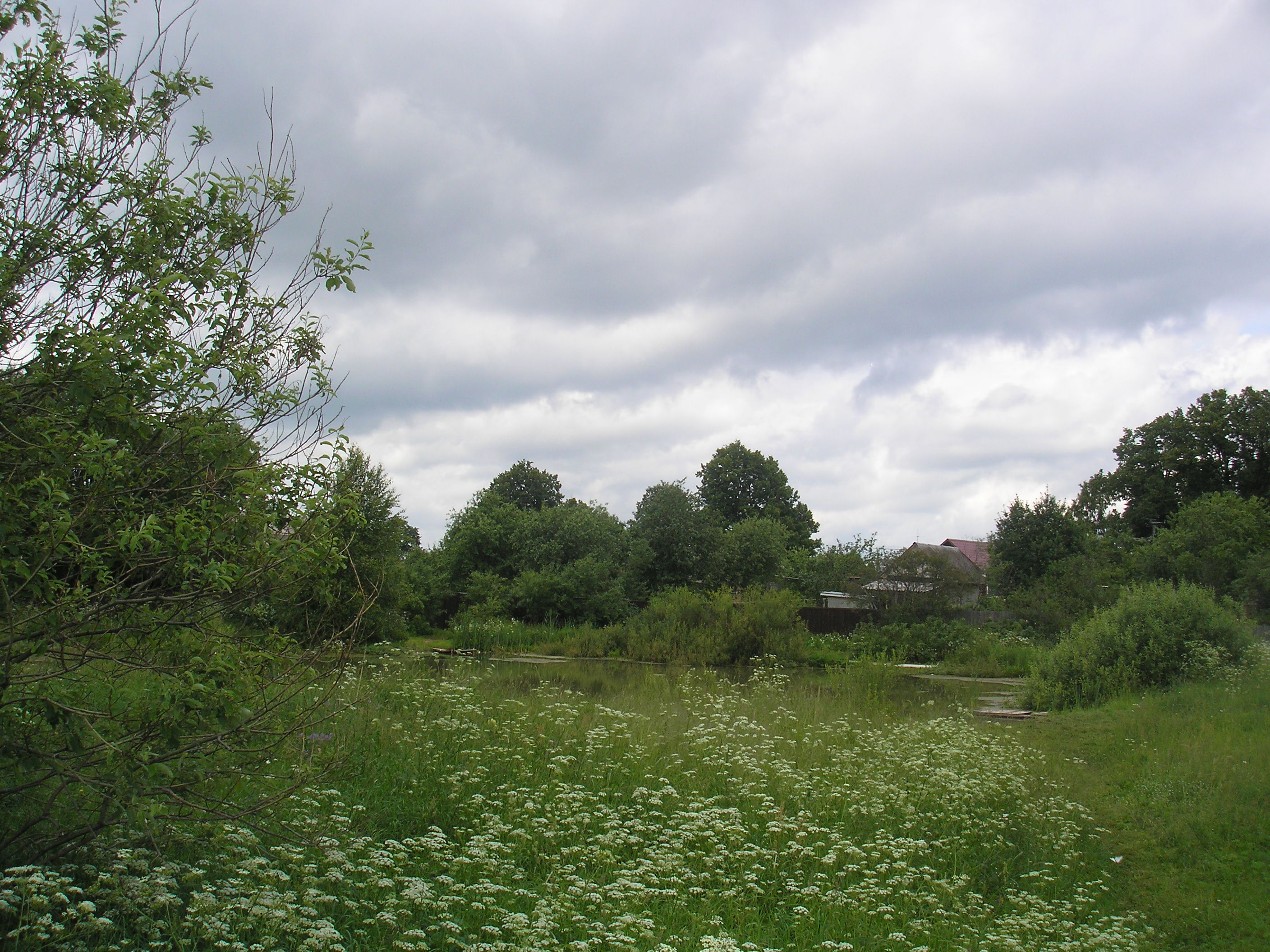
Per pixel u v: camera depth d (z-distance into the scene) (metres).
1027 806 9.04
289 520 4.87
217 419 4.66
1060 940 6.29
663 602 36.59
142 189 4.73
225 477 4.62
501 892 5.40
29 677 4.10
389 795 6.93
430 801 6.92
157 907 4.18
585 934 5.00
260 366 4.99
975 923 6.43
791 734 11.68
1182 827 9.02
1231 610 22.84
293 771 5.36
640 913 5.36
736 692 15.57
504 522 52.78
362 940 4.66
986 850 7.94
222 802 4.63
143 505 4.29
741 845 7.04
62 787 4.39
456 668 13.94
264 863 4.91
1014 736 13.74
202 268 4.61
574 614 41.38
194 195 4.91
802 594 57.38
